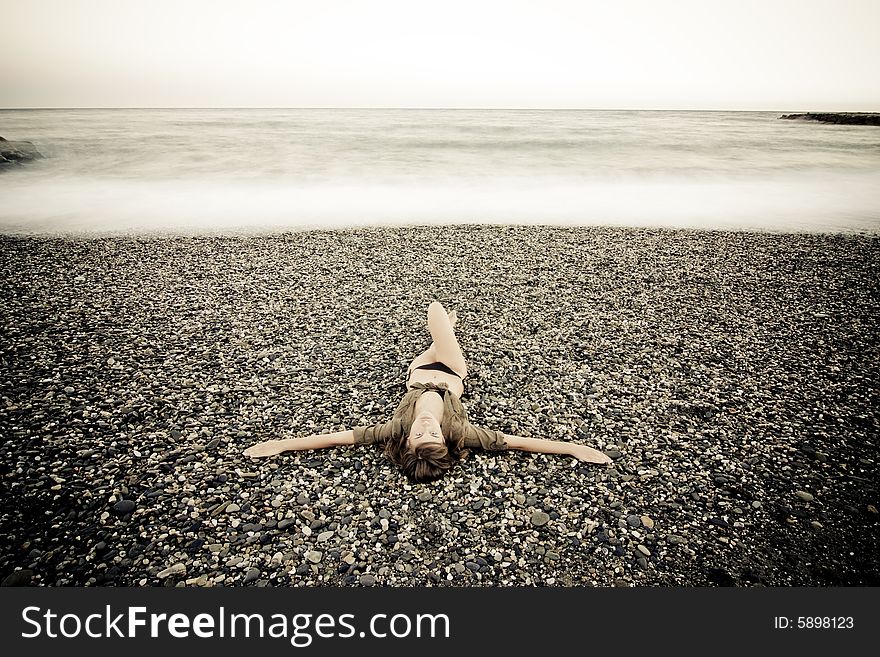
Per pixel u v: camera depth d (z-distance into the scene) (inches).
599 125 1389.0
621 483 149.7
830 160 793.6
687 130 1268.5
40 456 155.1
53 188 569.9
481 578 121.4
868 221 459.5
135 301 271.7
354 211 494.3
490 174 682.8
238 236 393.4
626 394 194.4
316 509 138.8
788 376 208.8
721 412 184.2
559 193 591.8
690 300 284.5
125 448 159.6
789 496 146.0
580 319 258.8
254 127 1161.4
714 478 152.1
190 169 673.6
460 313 264.4
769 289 301.3
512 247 374.0
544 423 176.6
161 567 122.1
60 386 192.4
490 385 199.2
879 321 260.5
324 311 264.2
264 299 277.6
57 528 131.0
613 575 122.5
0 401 182.1
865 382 205.2
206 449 160.1
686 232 417.7
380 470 154.1
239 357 216.8
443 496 144.3
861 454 163.3
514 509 140.1
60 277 303.3
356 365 213.0
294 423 174.1
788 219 468.4
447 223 446.9
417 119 1565.0
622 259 350.6
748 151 877.2
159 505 138.6
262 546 128.0
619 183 649.0
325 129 1122.7
